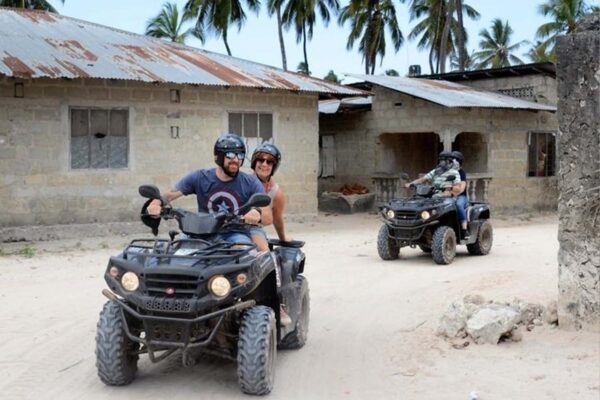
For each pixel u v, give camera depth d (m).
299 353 6.23
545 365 5.68
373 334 6.87
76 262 11.30
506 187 20.78
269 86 15.65
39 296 8.48
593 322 6.32
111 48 15.53
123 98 14.57
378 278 10.02
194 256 4.98
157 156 15.08
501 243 14.20
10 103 13.32
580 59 6.22
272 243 6.19
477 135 20.70
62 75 12.73
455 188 11.69
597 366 5.61
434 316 7.51
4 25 15.20
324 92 16.81
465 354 6.04
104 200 14.43
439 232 11.28
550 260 11.64
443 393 5.18
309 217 17.69
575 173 6.30
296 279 6.26
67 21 16.98
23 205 13.55
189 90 15.41
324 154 22.72
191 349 5.02
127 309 4.95
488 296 8.19
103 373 5.16
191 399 5.03
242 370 4.97
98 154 14.38
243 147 5.49
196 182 5.59
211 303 4.78
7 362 5.86
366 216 19.62
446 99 18.39
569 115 6.30
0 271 10.34
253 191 5.57
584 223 6.29
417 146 22.84
